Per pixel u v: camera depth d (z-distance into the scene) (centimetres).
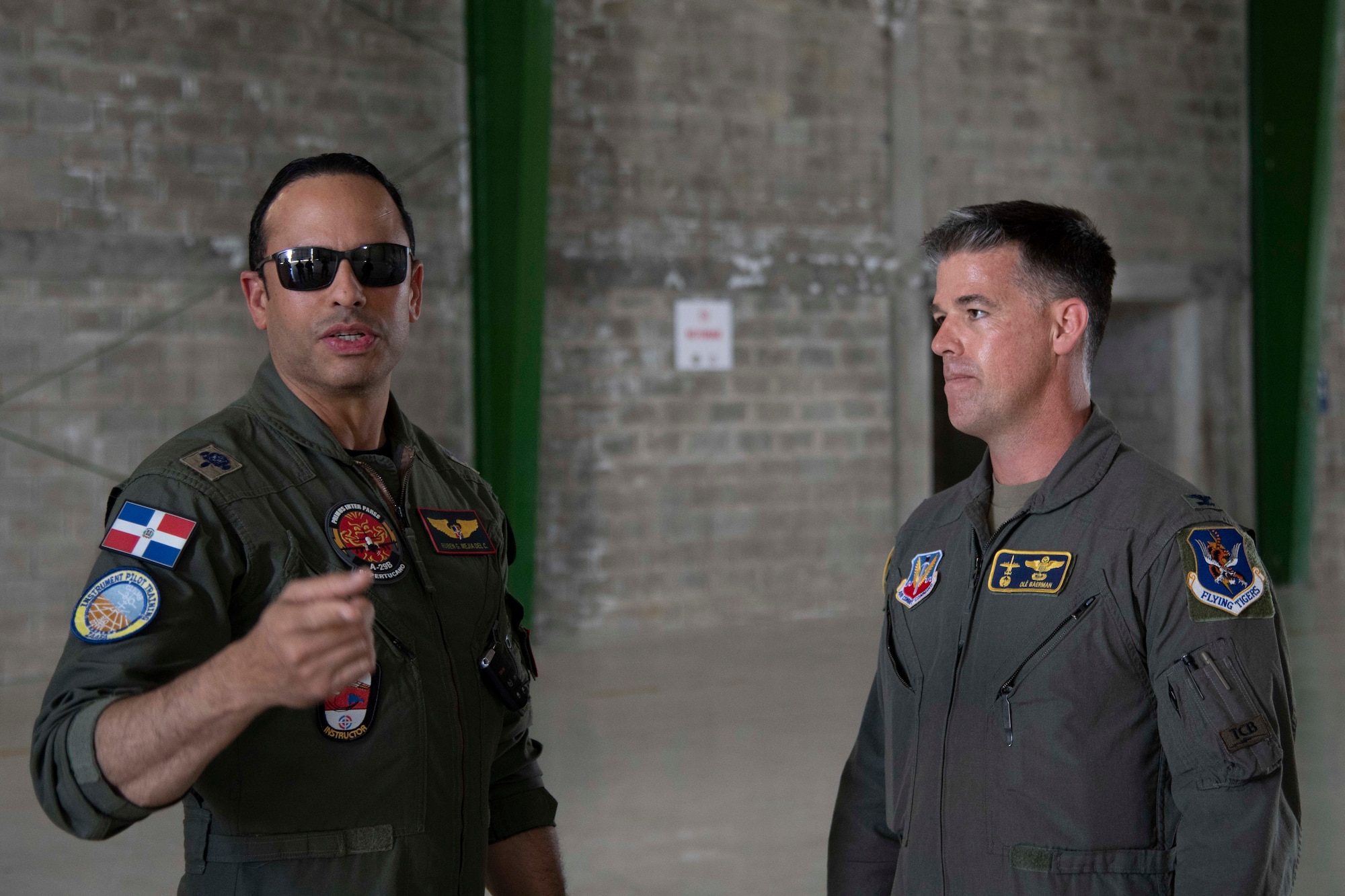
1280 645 136
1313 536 951
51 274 618
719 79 770
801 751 468
